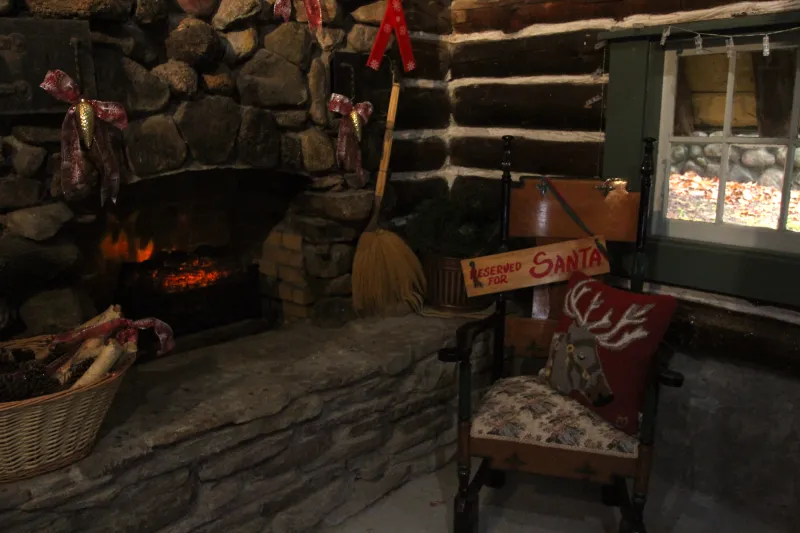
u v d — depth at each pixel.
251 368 2.44
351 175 2.87
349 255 2.95
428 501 2.59
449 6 3.23
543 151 3.01
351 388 2.44
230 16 2.42
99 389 1.79
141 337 2.82
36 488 1.71
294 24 2.61
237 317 3.20
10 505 1.68
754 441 2.51
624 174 2.70
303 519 2.35
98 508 1.85
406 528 2.42
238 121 2.54
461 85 3.29
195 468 2.05
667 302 2.10
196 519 2.07
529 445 2.09
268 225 3.16
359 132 2.79
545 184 2.51
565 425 2.09
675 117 2.63
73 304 2.26
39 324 2.20
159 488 1.97
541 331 2.49
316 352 2.60
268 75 2.59
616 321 2.16
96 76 2.15
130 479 1.89
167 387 2.28
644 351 2.08
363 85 2.85
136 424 2.01
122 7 2.16
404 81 3.09
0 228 2.11
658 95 2.60
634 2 2.59
